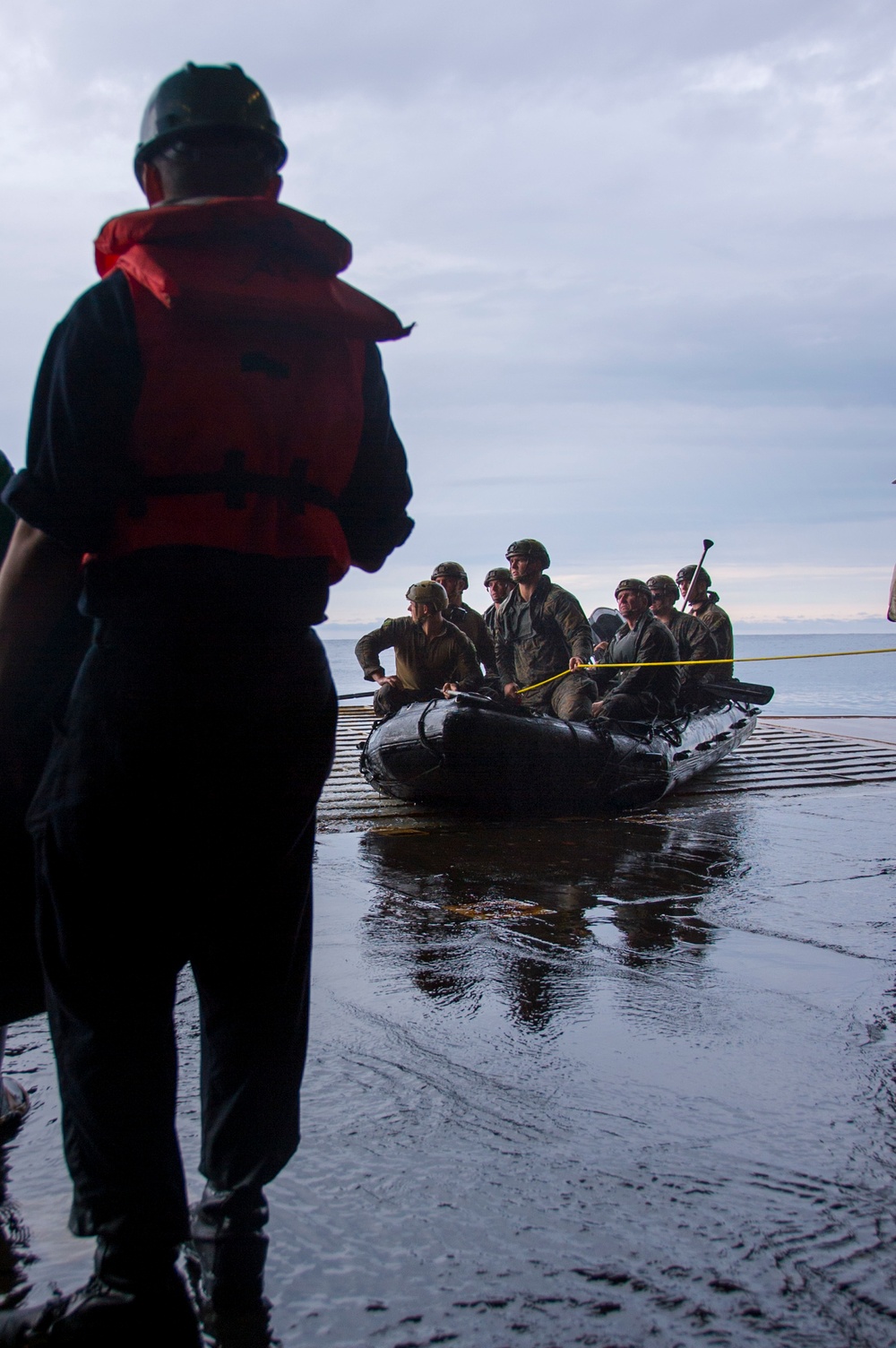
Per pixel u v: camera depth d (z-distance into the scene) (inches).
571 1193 82.7
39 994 77.2
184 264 58.5
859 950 156.7
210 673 59.7
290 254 61.9
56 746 62.3
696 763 358.3
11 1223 78.4
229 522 59.2
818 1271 72.0
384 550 73.0
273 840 64.8
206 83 65.9
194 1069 108.3
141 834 60.9
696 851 240.5
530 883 205.3
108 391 56.3
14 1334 62.4
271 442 60.4
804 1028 122.9
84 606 59.9
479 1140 92.2
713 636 430.3
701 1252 74.4
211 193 66.7
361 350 66.6
